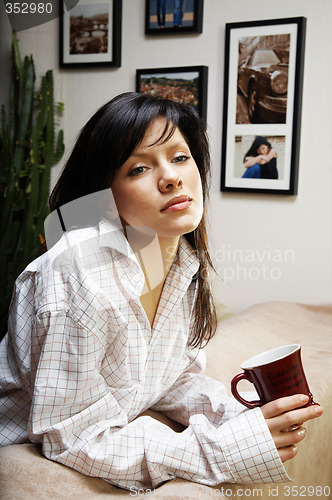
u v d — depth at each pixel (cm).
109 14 253
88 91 265
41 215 267
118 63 254
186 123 102
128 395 103
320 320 213
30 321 100
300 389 99
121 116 95
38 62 275
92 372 94
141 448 96
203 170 110
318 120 223
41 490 90
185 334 114
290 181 228
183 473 96
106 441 95
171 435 99
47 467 94
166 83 244
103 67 259
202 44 239
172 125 96
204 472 96
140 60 252
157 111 96
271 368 97
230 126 236
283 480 95
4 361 105
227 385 148
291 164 227
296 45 221
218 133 240
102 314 94
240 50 230
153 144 95
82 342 92
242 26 228
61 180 105
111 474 94
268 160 231
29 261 113
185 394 119
